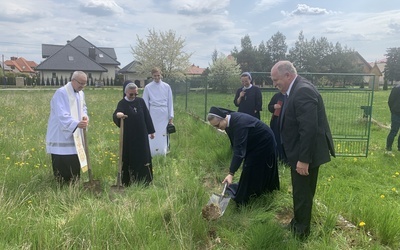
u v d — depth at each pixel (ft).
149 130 20.39
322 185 18.70
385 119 53.31
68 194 15.89
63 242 11.41
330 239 12.50
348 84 26.81
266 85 28.55
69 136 17.56
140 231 12.46
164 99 25.95
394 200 17.44
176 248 11.64
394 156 27.07
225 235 13.07
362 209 14.43
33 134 32.65
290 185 18.52
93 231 12.02
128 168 19.75
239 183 15.85
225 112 15.24
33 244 11.46
